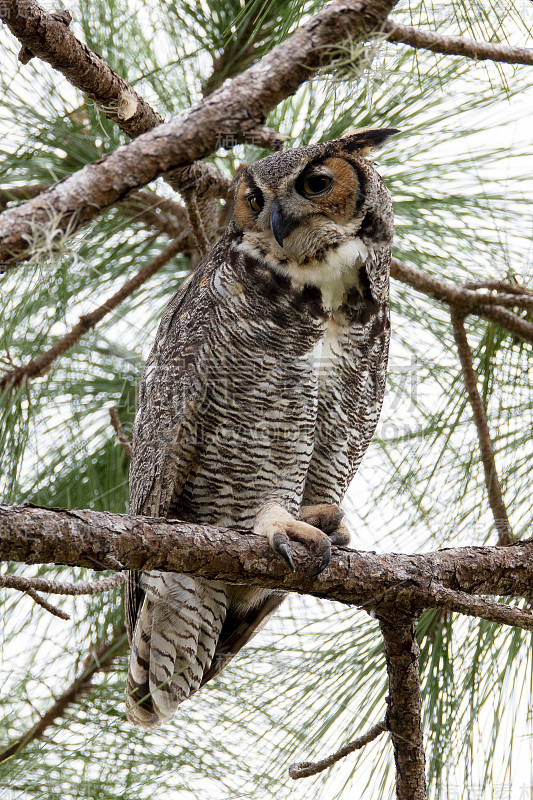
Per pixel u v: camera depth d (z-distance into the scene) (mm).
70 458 6070
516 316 6184
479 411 5977
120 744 5098
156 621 5906
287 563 4523
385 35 3482
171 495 5863
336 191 5707
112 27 5918
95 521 3928
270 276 5707
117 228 5891
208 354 5688
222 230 6480
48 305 5711
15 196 5594
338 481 6336
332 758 4848
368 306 5902
